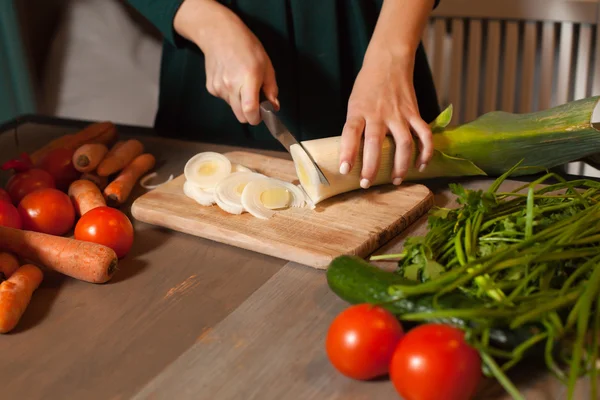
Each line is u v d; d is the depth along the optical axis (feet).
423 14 3.90
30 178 3.59
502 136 3.48
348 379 2.31
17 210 3.24
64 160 3.83
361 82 3.63
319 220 3.24
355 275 2.50
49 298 2.87
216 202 3.39
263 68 3.79
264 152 4.17
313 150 3.37
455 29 6.37
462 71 6.60
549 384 2.23
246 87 3.65
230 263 3.07
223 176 3.58
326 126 4.76
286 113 4.75
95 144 3.86
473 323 2.20
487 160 3.55
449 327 2.12
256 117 3.65
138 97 6.73
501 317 2.16
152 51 6.92
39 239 2.98
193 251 3.19
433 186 3.67
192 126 4.94
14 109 7.07
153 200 3.52
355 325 2.19
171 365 2.43
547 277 2.38
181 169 4.08
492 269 2.35
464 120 6.77
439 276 2.38
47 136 4.63
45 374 2.43
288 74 4.61
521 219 2.67
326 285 2.86
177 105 4.87
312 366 2.39
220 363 2.43
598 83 5.97
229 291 2.86
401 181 3.47
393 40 3.75
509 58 6.26
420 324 2.38
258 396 2.27
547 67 6.15
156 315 2.72
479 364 2.05
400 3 3.87
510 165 3.58
